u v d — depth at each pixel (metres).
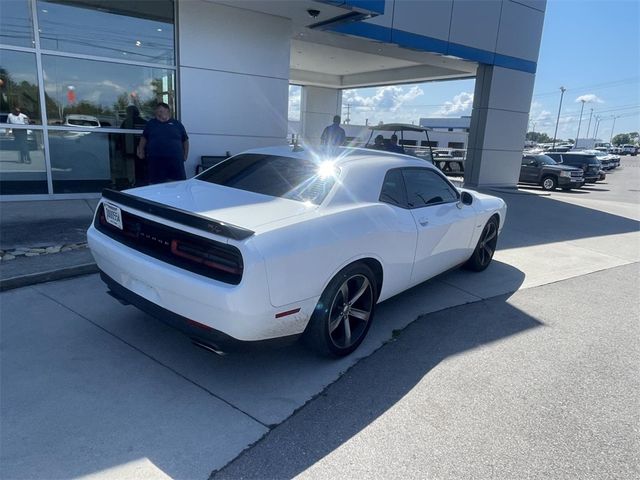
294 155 4.00
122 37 7.95
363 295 3.59
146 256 2.98
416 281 4.31
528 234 8.72
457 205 4.78
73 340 3.44
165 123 6.87
